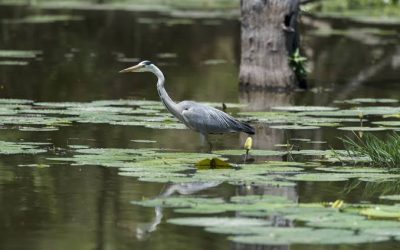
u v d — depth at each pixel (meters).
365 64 27.39
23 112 17.34
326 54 29.42
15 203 11.04
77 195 11.44
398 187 12.16
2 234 9.76
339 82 23.91
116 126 16.61
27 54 27.31
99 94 20.64
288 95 21.44
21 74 23.44
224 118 14.34
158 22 37.88
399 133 16.09
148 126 15.97
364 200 11.31
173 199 10.79
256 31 22.27
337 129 16.66
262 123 17.09
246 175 12.23
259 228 9.55
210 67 26.33
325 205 10.66
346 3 47.31
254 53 22.30
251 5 22.22
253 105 19.62
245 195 11.34
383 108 18.62
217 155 13.88
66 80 22.72
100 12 42.41
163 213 10.64
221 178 11.95
